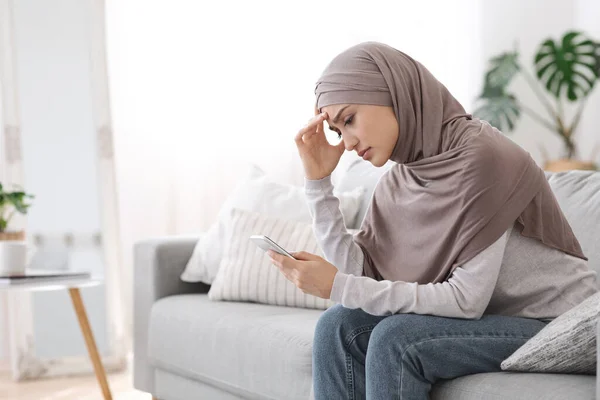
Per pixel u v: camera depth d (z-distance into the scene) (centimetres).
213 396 245
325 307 250
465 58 470
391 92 170
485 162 161
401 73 172
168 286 286
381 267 182
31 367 363
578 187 206
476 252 160
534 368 149
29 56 372
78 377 370
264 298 258
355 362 169
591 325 139
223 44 416
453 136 169
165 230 407
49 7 376
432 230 171
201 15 412
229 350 232
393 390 153
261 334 220
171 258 287
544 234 166
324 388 170
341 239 188
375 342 156
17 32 371
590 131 489
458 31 469
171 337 264
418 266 173
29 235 367
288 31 430
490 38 479
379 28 450
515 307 169
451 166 166
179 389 264
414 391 153
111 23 396
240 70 420
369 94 170
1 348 384
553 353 144
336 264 188
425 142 171
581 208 201
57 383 356
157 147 405
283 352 209
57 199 374
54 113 375
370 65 171
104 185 381
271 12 426
